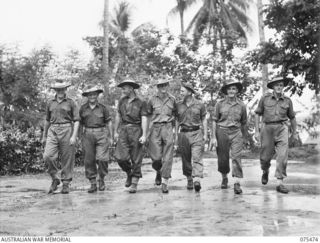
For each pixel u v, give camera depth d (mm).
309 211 5789
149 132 8070
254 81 26625
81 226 5188
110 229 5004
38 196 7707
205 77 26109
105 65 19875
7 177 11531
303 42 13500
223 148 7883
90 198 7352
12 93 14727
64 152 8055
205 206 6289
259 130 8227
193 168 7918
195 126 7953
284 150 7711
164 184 7789
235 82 7809
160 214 5781
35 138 12914
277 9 13727
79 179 10453
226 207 6180
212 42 26828
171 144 7828
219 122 7953
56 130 8039
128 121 8031
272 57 14227
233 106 7840
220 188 8320
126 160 8102
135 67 24234
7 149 12320
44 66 16484
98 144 8203
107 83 18719
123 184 9336
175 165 15102
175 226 5059
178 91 21453
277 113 7840
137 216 5695
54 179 8211
